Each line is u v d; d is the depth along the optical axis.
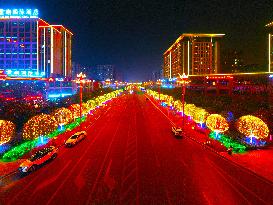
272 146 37.50
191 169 28.38
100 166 29.39
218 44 199.75
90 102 76.44
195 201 21.12
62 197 21.92
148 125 55.66
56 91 127.75
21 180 25.62
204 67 198.00
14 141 38.28
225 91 121.75
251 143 37.91
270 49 96.81
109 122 59.59
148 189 23.34
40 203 20.95
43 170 28.25
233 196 21.98
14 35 146.00
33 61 146.62
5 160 31.92
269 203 20.78
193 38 197.62
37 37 146.38
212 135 43.91
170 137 44.22
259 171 27.38
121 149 36.50
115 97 139.38
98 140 41.91
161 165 29.66
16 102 68.75
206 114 50.19
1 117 46.75
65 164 30.14
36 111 54.50
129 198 21.67
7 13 145.88
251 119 38.22
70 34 187.75
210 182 24.88
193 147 37.72
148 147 37.56
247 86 119.75
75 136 39.75
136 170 28.05
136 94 175.50
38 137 37.88
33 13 146.00
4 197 22.05
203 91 124.81
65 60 174.50
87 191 23.02
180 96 90.62
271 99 69.12
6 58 146.25
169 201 21.14
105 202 21.03
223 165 29.77
